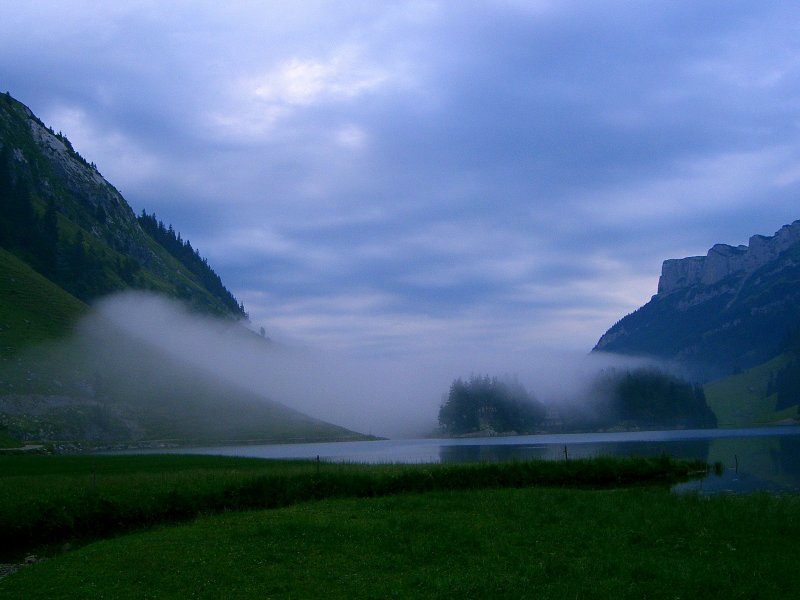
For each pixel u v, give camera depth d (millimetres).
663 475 63094
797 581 20969
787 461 86625
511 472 54594
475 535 28062
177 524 37625
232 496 43938
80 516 39000
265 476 46500
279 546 27109
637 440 188000
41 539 37406
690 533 27609
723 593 19984
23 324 197375
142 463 67000
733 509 31766
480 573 22562
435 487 49344
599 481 57312
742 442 147875
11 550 35438
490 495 41719
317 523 31484
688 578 21125
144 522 40344
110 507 40156
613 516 31516
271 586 21719
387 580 22188
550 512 33031
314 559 25016
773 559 23359
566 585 20906
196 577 23047
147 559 25750
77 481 45438
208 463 66062
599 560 23719
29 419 156125
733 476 64312
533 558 24344
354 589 21250
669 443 153875
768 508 32188
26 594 21844
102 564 25453
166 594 21328
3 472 57781
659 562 23109
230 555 25922
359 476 48125
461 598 20125
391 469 51688
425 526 30266
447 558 24688
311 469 51844
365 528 29984
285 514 36031
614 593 20031
